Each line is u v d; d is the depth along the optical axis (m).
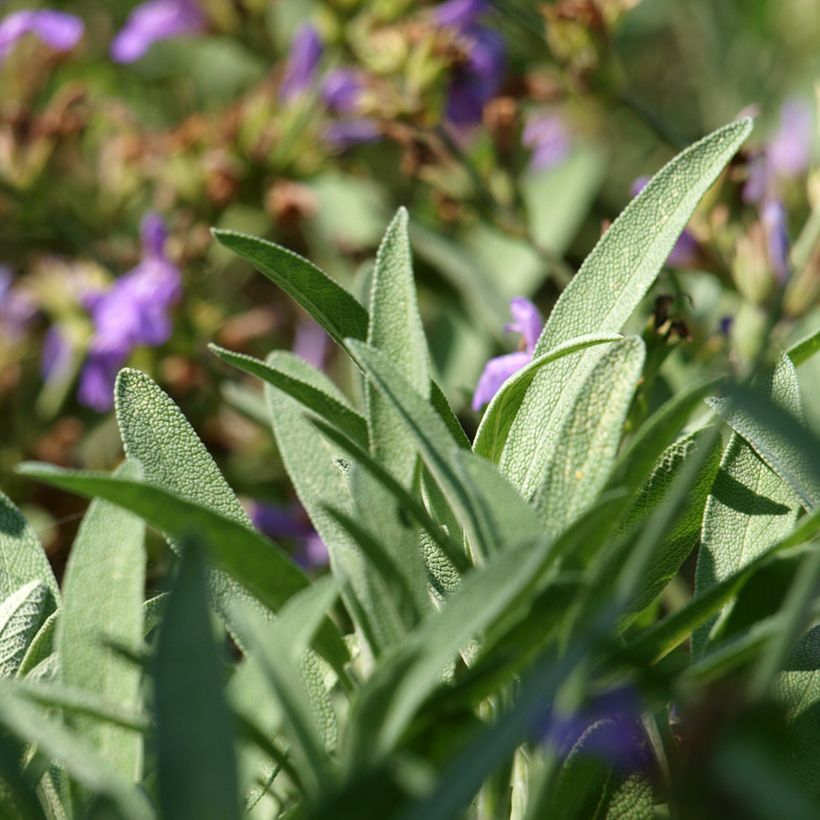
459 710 0.57
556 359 0.64
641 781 0.62
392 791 0.55
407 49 1.17
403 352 0.63
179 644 0.54
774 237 0.91
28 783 0.60
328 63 1.32
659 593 0.65
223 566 0.59
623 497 0.58
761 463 0.65
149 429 0.64
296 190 1.31
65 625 0.59
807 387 0.84
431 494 0.64
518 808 0.61
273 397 0.65
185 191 1.33
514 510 0.58
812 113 1.16
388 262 0.64
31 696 0.58
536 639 0.58
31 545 0.67
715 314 1.02
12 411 1.33
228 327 1.27
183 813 0.54
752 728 0.56
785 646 0.56
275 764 0.63
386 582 0.60
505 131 1.14
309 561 1.13
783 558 0.61
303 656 0.62
